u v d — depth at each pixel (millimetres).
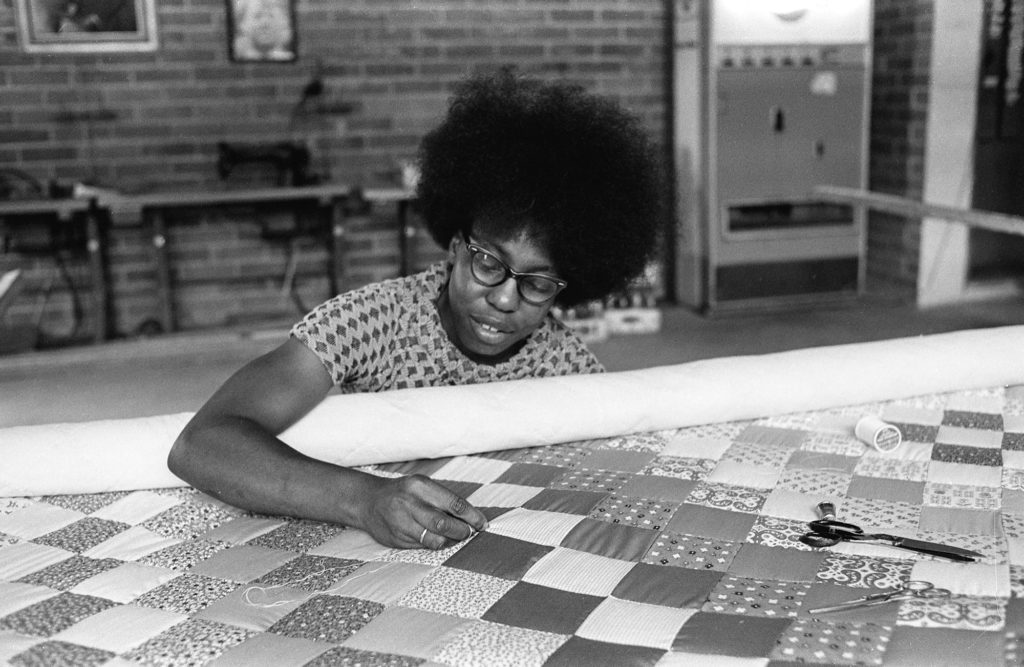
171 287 5684
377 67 5738
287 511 1146
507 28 5848
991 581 958
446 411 1353
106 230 5492
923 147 5715
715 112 5516
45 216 5398
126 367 4922
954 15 5520
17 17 5277
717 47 5453
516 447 1387
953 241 5805
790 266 5805
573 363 1630
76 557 1085
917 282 5852
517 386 1413
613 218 1429
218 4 5469
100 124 5461
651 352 4953
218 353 5133
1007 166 5871
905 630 876
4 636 906
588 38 5934
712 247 5672
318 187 5277
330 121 5742
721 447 1372
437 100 5855
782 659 837
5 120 5355
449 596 964
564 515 1152
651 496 1201
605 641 872
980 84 5672
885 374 1524
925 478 1247
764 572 997
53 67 5359
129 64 5438
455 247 1491
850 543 1054
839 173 5746
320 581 1007
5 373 4793
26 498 1265
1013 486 1214
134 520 1191
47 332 5531
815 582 971
